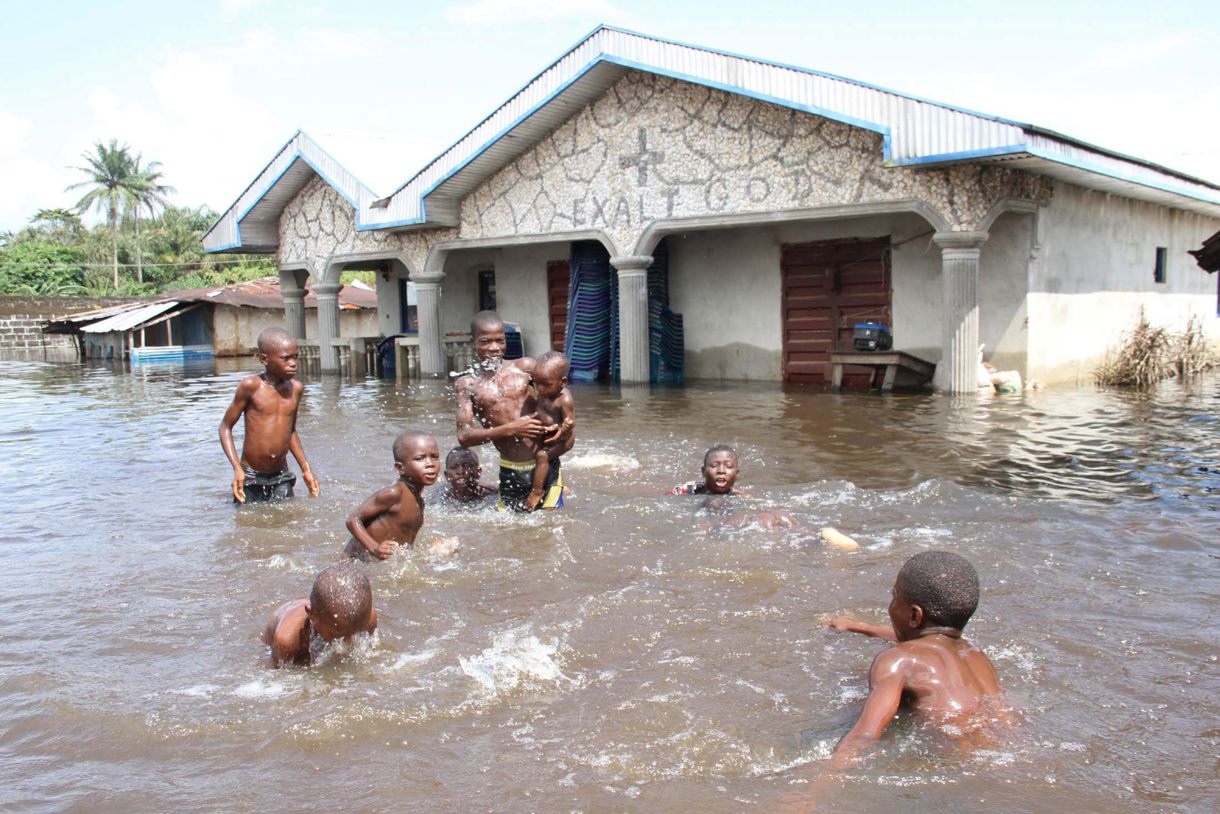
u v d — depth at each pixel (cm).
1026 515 688
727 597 526
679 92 1619
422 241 2070
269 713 399
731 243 1877
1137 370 1609
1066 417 1189
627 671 430
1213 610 490
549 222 1838
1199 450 940
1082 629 466
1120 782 329
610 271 1925
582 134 1756
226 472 957
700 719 382
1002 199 1367
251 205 2381
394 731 380
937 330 1631
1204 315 2155
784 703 395
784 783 332
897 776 333
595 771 345
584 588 549
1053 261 1532
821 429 1132
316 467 960
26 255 5784
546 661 444
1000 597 512
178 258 6550
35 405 1686
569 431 731
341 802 330
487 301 2375
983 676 389
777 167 1518
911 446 989
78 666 456
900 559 586
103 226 6412
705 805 320
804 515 700
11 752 374
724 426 1181
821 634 470
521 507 744
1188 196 1727
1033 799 319
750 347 1873
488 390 773
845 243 1730
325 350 2378
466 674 432
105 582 589
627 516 713
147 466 1005
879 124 1332
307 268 2394
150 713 402
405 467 629
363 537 620
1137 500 729
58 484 917
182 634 496
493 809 323
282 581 583
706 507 721
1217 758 345
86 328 3225
